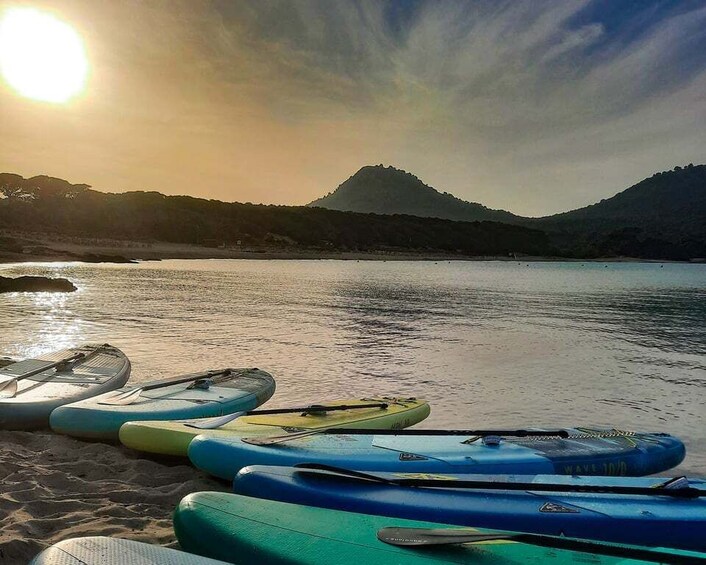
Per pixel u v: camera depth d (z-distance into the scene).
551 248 162.75
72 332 16.25
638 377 12.07
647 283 53.03
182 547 3.51
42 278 29.34
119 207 105.25
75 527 4.34
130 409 6.77
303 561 2.99
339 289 35.84
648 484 4.24
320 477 4.05
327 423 6.26
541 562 2.87
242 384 8.22
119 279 39.03
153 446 5.91
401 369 12.34
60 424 6.68
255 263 77.81
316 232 126.31
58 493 5.14
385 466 4.81
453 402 9.83
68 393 7.60
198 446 5.34
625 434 6.21
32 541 3.91
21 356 12.73
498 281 51.69
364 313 22.94
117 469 5.84
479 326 19.84
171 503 5.03
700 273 82.06
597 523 3.71
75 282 35.66
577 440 5.83
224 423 6.10
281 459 4.92
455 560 2.91
